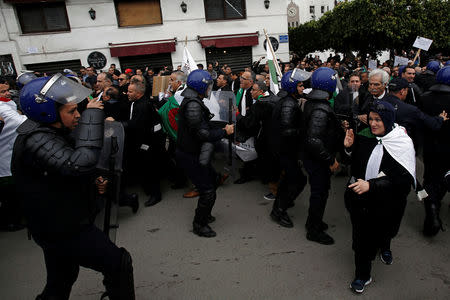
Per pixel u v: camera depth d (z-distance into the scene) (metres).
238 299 2.53
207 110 3.12
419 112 3.13
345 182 4.64
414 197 4.07
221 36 11.84
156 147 4.18
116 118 4.22
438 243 3.11
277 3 11.98
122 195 3.93
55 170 1.63
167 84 5.91
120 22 11.46
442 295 2.45
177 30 11.69
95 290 2.72
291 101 3.17
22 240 3.63
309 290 2.58
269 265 2.92
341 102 4.41
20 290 2.78
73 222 1.78
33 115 1.66
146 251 3.26
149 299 2.59
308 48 23.58
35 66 11.30
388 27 14.50
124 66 11.82
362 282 2.51
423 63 14.00
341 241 3.23
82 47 11.33
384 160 2.28
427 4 14.98
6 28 10.75
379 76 3.28
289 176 3.39
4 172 3.59
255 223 3.69
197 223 3.46
